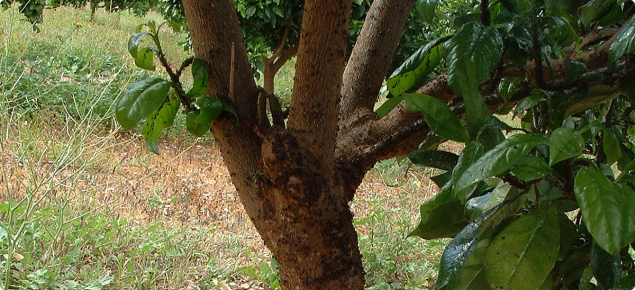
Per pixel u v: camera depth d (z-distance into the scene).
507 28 1.45
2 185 3.49
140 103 1.38
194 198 4.43
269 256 3.53
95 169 4.26
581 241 1.44
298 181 1.47
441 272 1.32
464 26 1.33
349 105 1.68
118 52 6.38
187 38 5.54
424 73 1.55
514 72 1.50
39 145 4.06
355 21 4.59
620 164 1.46
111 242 3.11
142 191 4.19
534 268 1.24
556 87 1.40
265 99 1.51
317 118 1.49
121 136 5.30
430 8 1.48
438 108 1.29
